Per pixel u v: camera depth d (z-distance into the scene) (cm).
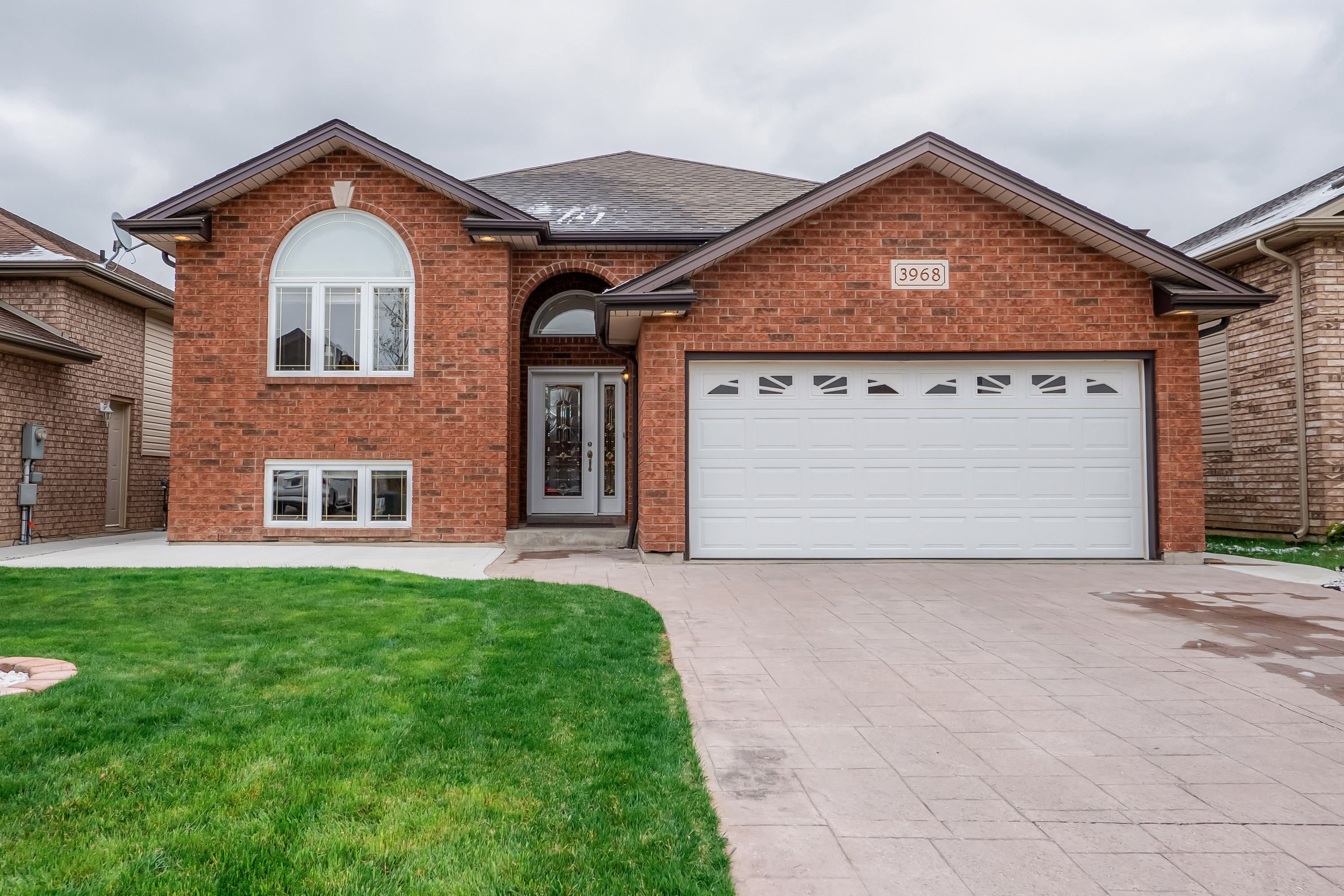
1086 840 254
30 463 1148
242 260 1059
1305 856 244
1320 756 330
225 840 232
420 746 312
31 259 1223
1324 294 1075
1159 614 617
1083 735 354
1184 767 318
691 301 884
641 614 589
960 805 279
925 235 929
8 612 567
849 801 281
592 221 1177
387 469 1066
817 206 897
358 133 1037
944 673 450
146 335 1486
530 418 1261
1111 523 927
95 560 900
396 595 639
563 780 285
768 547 921
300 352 1067
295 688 387
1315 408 1075
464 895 206
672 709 381
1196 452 911
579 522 1165
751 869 231
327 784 274
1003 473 930
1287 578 798
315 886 209
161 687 383
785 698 403
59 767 282
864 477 930
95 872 213
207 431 1049
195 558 920
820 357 927
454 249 1072
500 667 430
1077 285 927
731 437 925
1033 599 680
